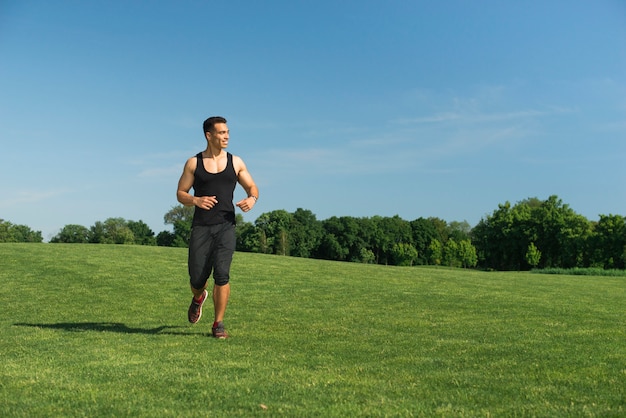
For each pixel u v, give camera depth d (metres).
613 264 59.75
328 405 2.90
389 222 95.81
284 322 6.93
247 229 89.31
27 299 10.08
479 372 3.78
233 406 2.89
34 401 3.01
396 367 3.97
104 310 8.59
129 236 92.31
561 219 66.81
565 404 2.94
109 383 3.44
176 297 10.37
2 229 87.81
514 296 10.81
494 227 73.25
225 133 5.66
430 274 17.31
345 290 11.62
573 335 5.64
